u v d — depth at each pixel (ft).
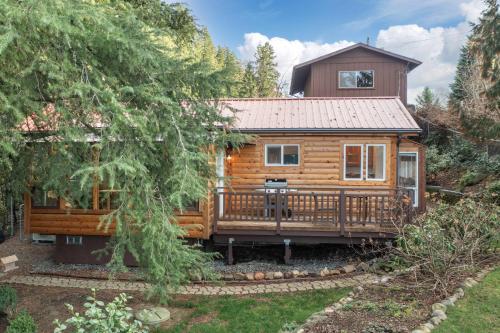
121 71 14.94
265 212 28.53
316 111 35.94
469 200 25.17
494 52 36.91
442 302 15.46
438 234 18.22
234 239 28.30
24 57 11.71
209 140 18.29
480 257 20.97
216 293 23.00
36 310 21.09
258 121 33.14
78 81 12.43
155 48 15.58
